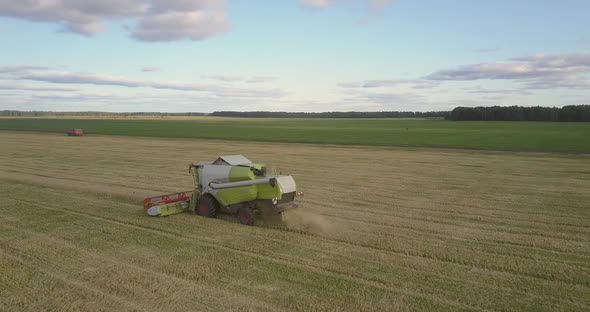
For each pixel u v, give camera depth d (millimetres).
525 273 9281
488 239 11742
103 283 8562
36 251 10445
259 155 35969
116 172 25141
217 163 14109
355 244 11141
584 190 19656
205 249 10578
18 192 18172
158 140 55188
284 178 13086
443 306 7660
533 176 24141
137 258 9945
